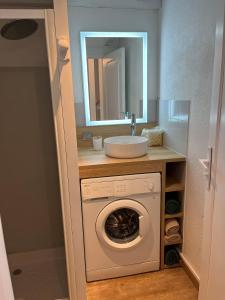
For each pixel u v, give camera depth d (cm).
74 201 144
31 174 200
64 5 119
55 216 211
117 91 237
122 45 229
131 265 196
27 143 193
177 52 190
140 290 184
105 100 236
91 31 220
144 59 235
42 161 198
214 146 120
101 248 188
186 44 174
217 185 120
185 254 199
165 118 222
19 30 129
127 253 193
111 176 177
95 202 177
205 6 147
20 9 117
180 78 187
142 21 227
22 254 213
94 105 234
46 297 176
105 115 238
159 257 201
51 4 121
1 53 153
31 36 134
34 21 124
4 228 204
